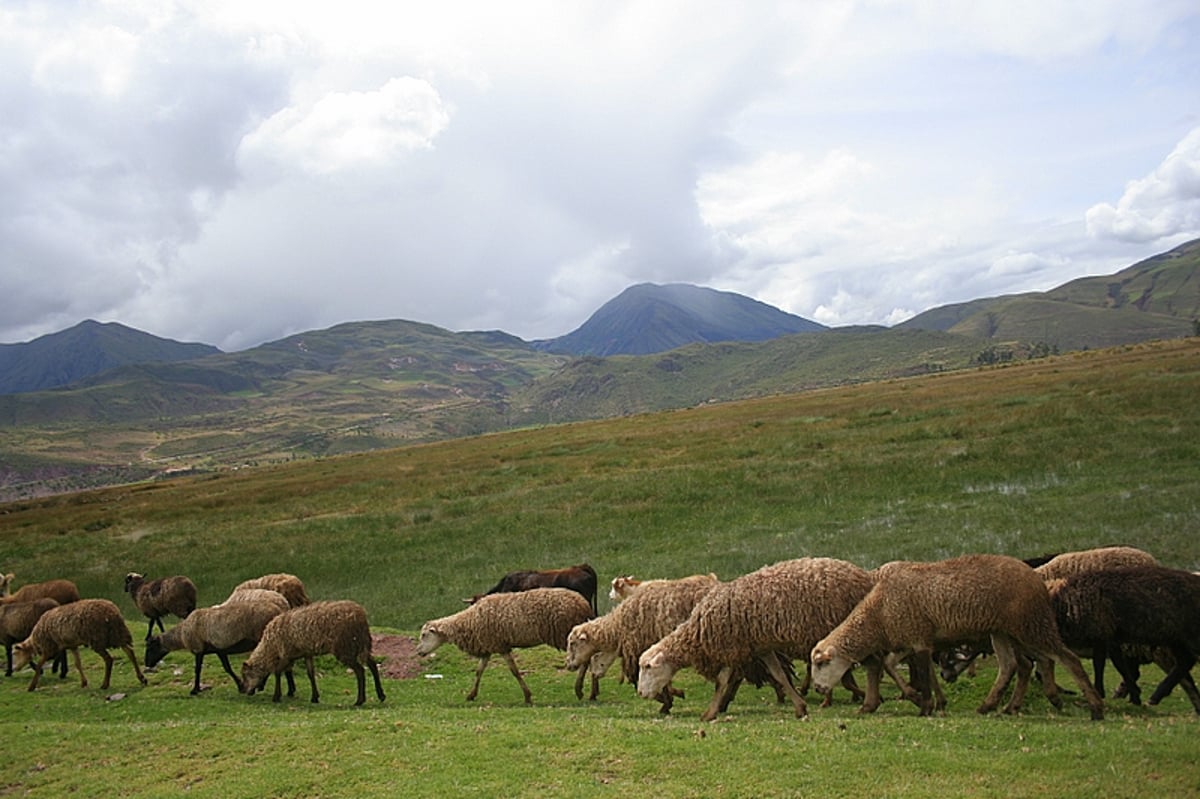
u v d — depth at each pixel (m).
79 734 13.05
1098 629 11.17
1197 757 8.20
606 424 81.00
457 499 44.56
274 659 15.99
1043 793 7.78
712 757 9.58
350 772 10.25
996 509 28.14
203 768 11.02
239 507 49.84
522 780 9.45
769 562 26.11
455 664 18.80
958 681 14.09
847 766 8.90
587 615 16.22
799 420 56.19
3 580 25.58
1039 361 87.75
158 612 23.66
